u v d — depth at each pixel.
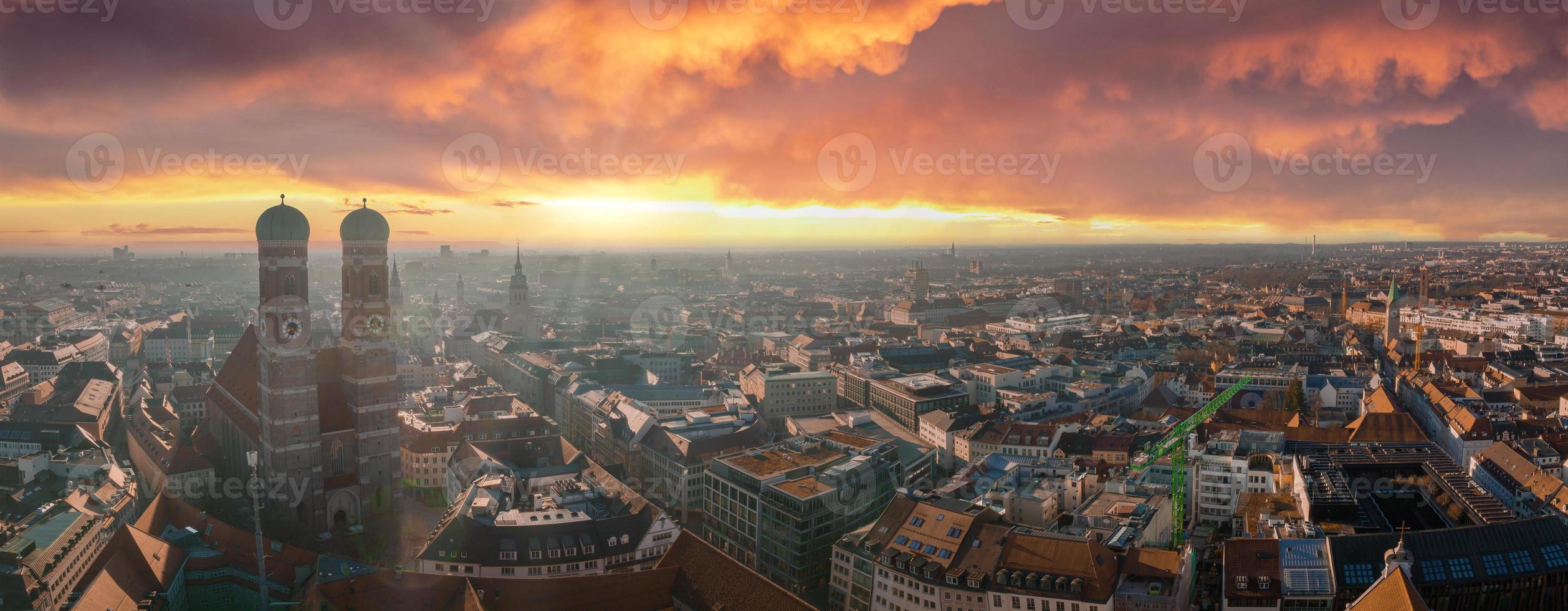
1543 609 197.88
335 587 184.88
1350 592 195.62
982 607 198.12
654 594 192.88
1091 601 187.62
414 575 189.38
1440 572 197.25
